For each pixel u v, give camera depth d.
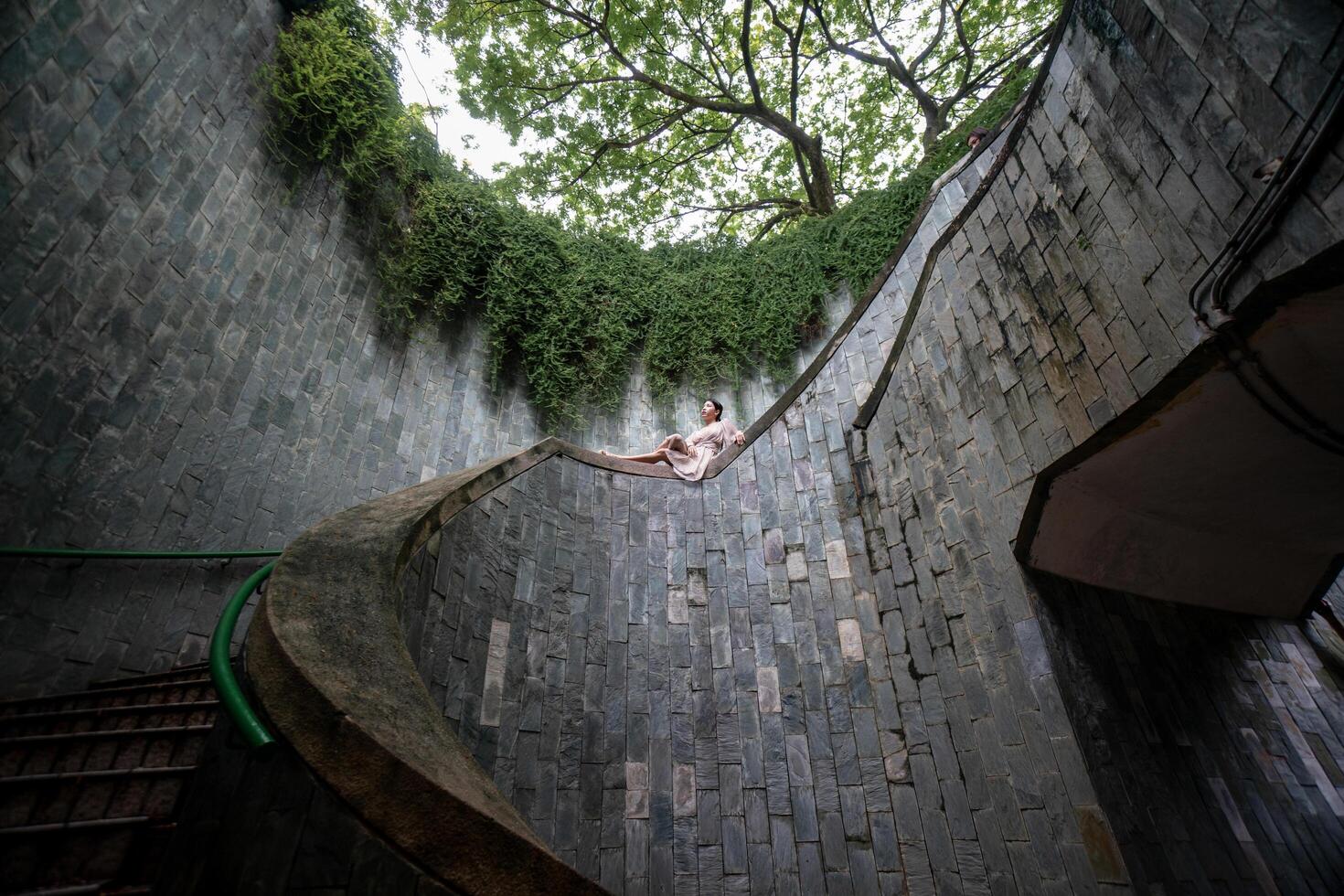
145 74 4.42
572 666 4.67
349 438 5.91
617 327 8.75
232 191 5.12
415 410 6.82
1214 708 4.38
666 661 5.08
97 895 1.50
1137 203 3.14
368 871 1.47
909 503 4.93
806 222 9.32
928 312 5.07
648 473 5.97
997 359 4.27
